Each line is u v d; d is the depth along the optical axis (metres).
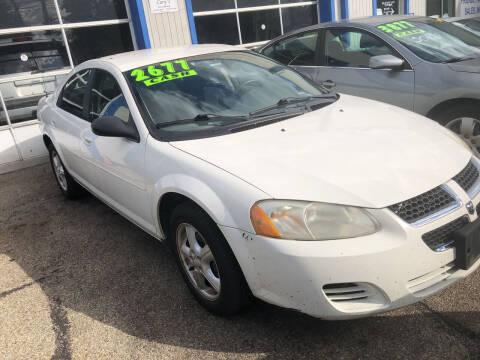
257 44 9.51
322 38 5.28
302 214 2.06
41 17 6.82
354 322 2.47
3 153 6.61
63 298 3.05
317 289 2.04
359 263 1.99
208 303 2.63
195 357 2.35
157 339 2.52
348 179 2.18
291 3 9.93
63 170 4.71
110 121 2.92
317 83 3.77
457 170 2.36
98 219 4.36
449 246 2.16
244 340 2.43
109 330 2.65
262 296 2.23
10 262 3.67
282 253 2.05
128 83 3.18
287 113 2.99
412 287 2.11
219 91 3.17
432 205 2.15
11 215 4.73
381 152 2.40
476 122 4.01
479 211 2.33
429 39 4.70
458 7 13.14
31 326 2.78
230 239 2.22
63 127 4.16
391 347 2.26
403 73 4.43
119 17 7.62
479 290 2.60
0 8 6.47
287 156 2.39
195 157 2.50
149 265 3.36
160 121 2.91
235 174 2.28
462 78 4.01
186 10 8.10
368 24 4.95
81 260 3.57
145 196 2.88
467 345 2.20
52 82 7.03
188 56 3.53
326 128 2.73
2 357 2.52
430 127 2.87
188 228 2.61
